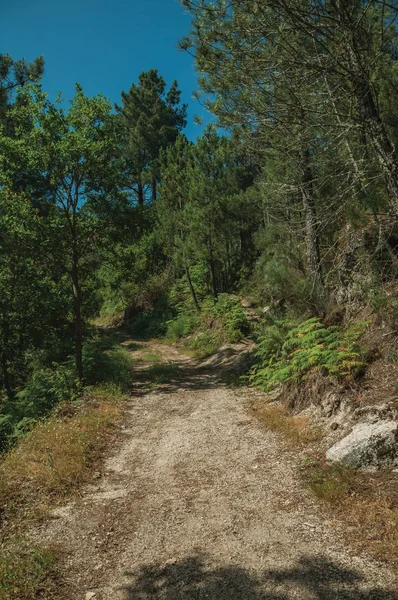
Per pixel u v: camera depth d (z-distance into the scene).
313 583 3.47
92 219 13.69
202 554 4.09
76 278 13.34
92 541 4.49
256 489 5.42
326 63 6.02
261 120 6.64
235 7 6.02
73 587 3.74
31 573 3.89
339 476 5.19
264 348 10.76
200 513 4.94
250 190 20.19
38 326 15.89
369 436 5.37
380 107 7.68
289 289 10.87
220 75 6.54
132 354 20.56
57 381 12.53
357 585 3.38
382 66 6.91
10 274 15.20
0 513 5.03
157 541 4.41
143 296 31.20
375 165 6.97
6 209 13.05
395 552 3.71
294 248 11.52
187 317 24.41
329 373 7.48
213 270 23.03
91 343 18.47
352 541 3.99
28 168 12.42
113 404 10.55
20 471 6.11
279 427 7.46
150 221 14.43
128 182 14.29
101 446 7.60
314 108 6.45
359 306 9.05
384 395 6.31
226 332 18.41
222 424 8.47
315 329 9.48
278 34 5.91
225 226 21.38
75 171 12.90
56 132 12.62
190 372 15.45
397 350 6.98
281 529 4.38
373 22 6.56
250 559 3.92
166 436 8.13
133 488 5.84
